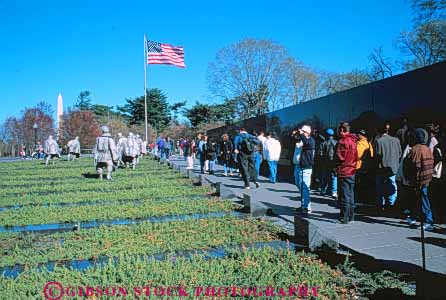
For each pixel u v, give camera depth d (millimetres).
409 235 7613
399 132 10203
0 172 24906
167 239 7594
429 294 4461
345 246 6922
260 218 9492
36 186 17281
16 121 66562
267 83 57031
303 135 10070
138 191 14578
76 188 16094
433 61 34688
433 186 9016
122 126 72438
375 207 10695
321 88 57000
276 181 17656
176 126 77875
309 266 5859
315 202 11766
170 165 26578
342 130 8938
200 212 10547
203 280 5320
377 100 11664
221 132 33625
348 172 8773
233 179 18891
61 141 63469
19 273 5859
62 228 9039
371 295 4895
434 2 25312
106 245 7219
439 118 9227
